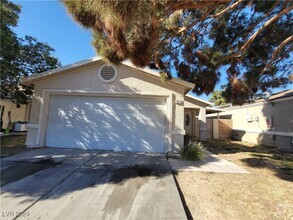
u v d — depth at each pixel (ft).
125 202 11.80
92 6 10.62
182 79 26.73
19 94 42.27
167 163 21.15
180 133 26.08
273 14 23.35
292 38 21.20
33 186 13.82
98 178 15.78
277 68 27.71
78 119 27.68
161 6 11.13
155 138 26.78
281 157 28.73
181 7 13.69
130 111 27.40
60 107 28.09
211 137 59.62
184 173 18.22
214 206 12.23
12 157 21.47
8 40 31.96
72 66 26.94
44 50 42.63
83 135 27.35
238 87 25.45
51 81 27.91
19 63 39.73
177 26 22.04
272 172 19.97
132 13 10.12
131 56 15.10
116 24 10.98
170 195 12.92
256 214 11.37
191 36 24.25
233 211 11.66
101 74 27.55
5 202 11.41
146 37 13.50
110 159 21.88
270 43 24.95
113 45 14.35
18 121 51.19
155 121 27.09
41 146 27.12
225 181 16.55
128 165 19.81
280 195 13.97
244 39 25.81
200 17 20.62
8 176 15.70
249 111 52.13
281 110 40.29
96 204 11.44
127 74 27.37
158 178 16.16
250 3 22.49
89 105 27.81
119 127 27.20
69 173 16.74
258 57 25.66
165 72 24.45
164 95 26.86
